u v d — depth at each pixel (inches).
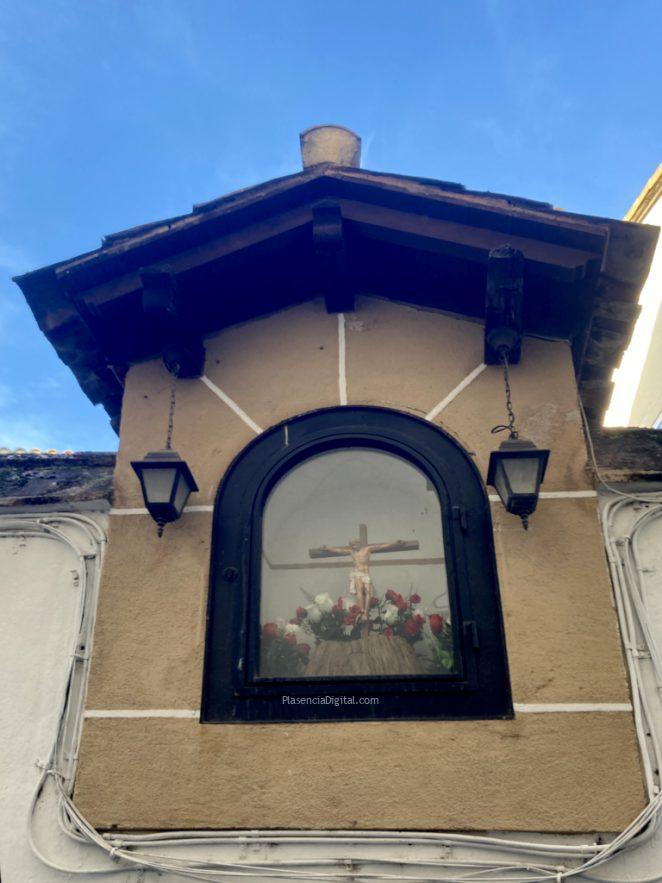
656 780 162.6
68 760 176.7
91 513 209.5
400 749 169.0
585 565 187.0
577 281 209.2
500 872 157.3
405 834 161.0
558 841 158.7
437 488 200.7
